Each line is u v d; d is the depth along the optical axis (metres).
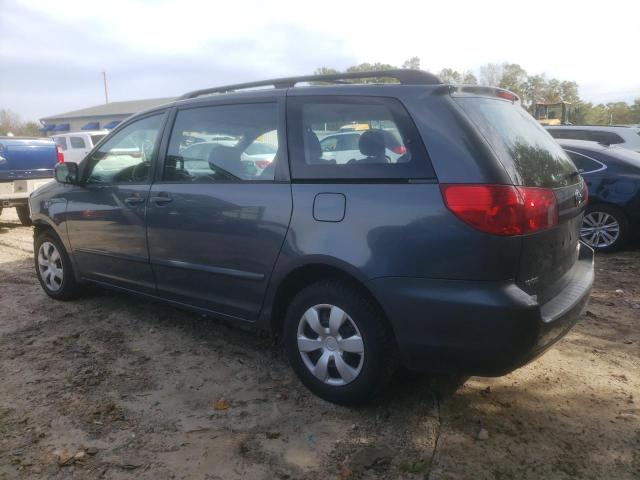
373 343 3.09
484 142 2.85
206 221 3.77
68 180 4.88
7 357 4.07
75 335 4.47
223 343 4.32
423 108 3.01
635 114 83.56
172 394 3.53
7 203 9.32
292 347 3.48
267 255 3.45
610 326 4.64
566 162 3.60
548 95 71.19
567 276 3.41
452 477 2.71
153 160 4.25
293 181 3.38
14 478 2.71
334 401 3.33
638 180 7.13
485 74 70.31
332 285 3.24
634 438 3.03
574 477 2.71
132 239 4.34
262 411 3.32
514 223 2.72
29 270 6.61
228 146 3.77
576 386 3.59
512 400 3.42
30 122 66.69
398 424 3.16
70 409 3.34
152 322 4.77
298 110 3.47
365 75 3.37
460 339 2.82
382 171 3.04
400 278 2.92
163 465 2.82
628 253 7.37
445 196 2.81
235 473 2.76
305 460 2.86
